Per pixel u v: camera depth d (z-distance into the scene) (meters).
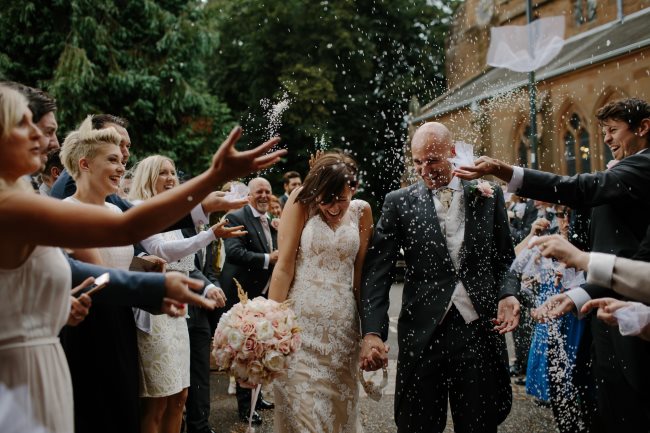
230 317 2.47
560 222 3.96
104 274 1.90
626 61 14.12
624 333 2.07
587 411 3.29
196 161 18.72
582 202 2.57
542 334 4.38
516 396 5.01
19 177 1.60
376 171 19.31
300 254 2.90
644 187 2.50
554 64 17.20
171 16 18.22
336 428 2.82
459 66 21.89
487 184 2.97
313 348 2.81
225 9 22.88
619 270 2.12
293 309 2.85
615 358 2.69
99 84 16.86
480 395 2.75
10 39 17.06
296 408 2.74
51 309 1.62
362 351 2.79
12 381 1.52
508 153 17.56
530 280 3.91
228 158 1.48
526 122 16.97
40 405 1.56
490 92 17.92
